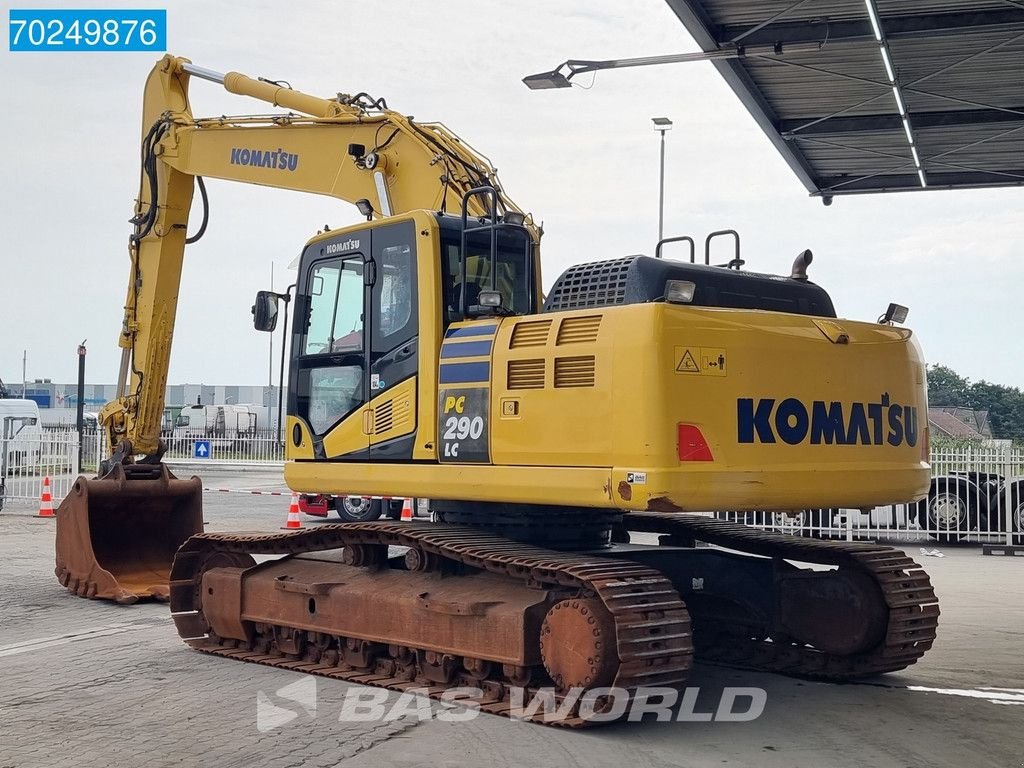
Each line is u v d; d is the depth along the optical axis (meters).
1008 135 15.51
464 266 8.19
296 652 9.02
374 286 8.68
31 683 8.21
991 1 11.63
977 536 17.59
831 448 7.37
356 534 8.62
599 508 8.02
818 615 8.45
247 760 6.24
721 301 7.61
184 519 12.56
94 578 11.78
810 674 8.56
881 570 8.12
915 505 17.84
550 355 7.33
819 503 7.30
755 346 7.11
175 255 12.47
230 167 11.75
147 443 12.46
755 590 8.76
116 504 12.22
